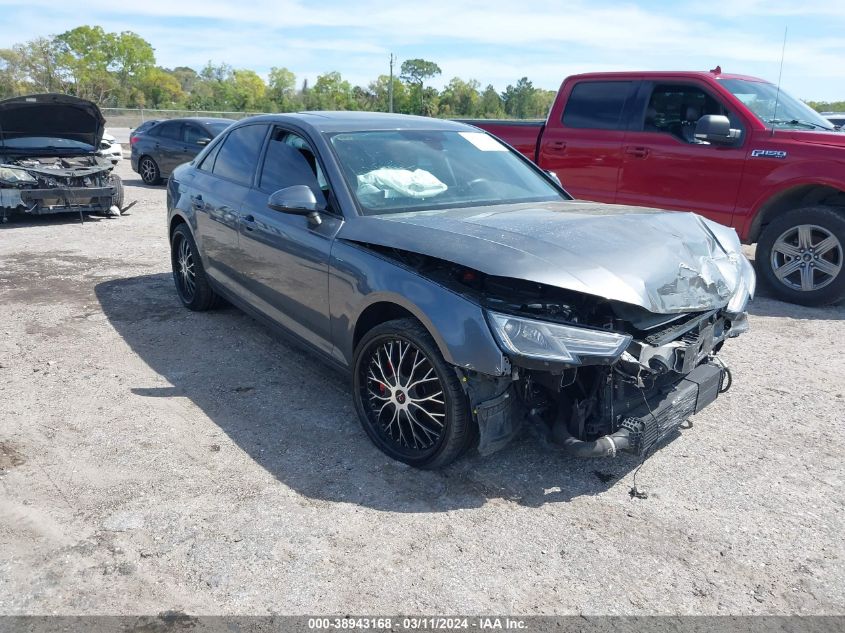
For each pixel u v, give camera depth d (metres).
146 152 15.31
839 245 6.11
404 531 2.95
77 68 84.44
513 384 3.18
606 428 3.17
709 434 3.88
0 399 4.19
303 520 3.01
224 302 5.95
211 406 4.14
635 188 7.20
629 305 3.14
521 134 8.12
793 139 6.29
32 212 9.89
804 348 5.31
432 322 3.11
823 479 3.41
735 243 4.04
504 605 2.53
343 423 3.94
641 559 2.80
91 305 6.16
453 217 3.62
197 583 2.62
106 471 3.39
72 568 2.68
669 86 7.02
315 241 3.88
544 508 3.14
